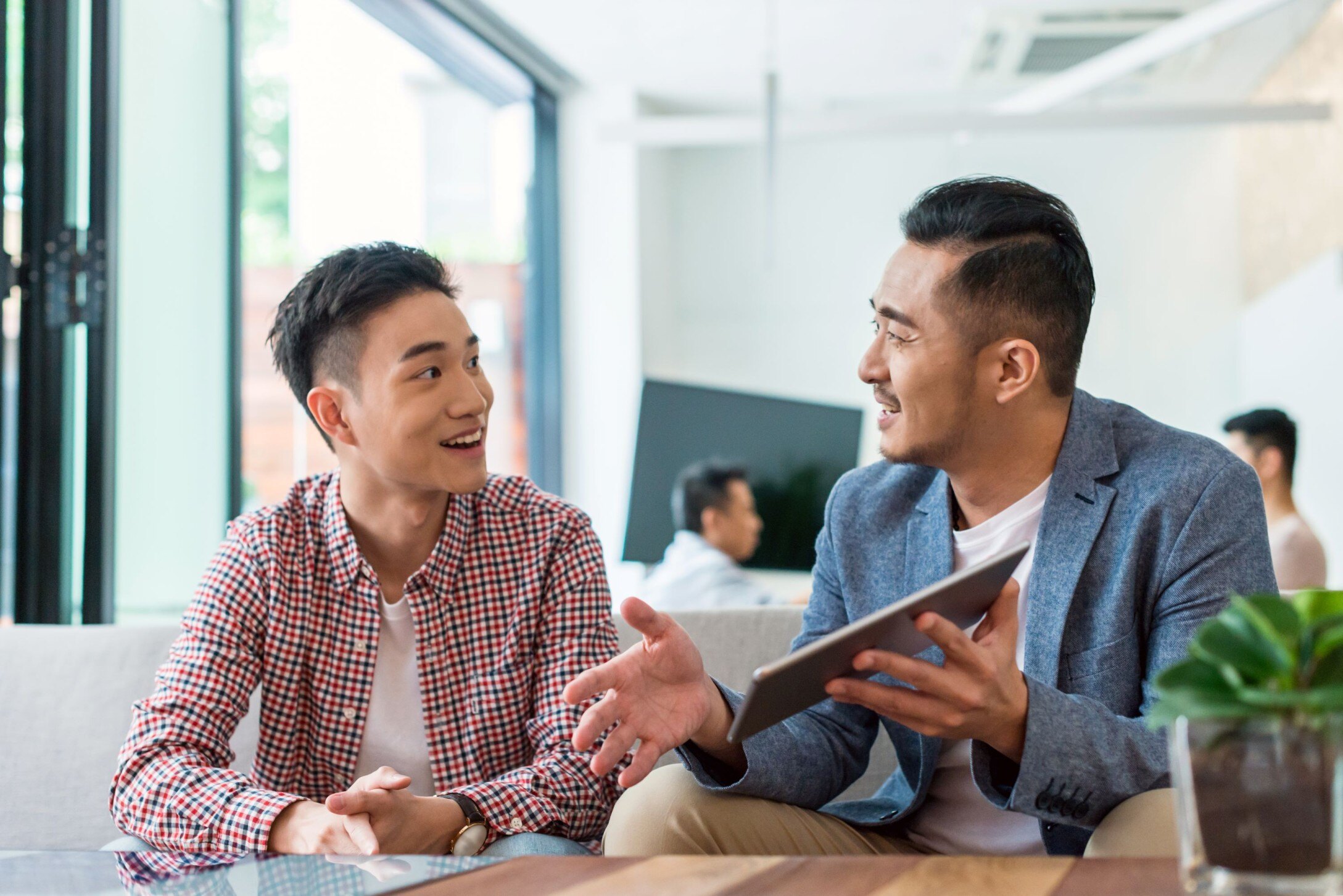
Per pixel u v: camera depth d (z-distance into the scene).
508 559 1.41
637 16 4.94
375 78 4.39
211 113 3.26
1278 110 4.23
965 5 4.84
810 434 3.75
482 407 1.34
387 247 1.38
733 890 0.74
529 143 5.63
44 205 2.35
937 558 1.31
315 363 1.35
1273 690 0.64
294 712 1.37
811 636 1.41
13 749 1.57
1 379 2.30
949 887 0.73
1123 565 1.20
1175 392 5.88
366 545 1.40
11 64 2.33
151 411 2.94
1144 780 1.04
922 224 1.27
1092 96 5.67
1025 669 1.21
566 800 1.25
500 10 4.86
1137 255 5.94
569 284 5.75
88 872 0.87
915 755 1.30
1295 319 5.00
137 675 1.59
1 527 2.31
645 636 1.08
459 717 1.37
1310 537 3.11
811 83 5.68
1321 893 0.62
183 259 3.11
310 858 0.90
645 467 3.78
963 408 1.25
